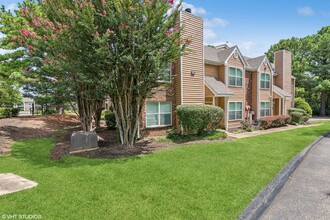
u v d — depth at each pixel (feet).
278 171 17.56
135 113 27.09
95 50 20.92
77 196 12.46
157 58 22.21
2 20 38.68
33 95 38.17
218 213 10.75
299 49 114.62
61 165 19.13
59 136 34.40
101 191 13.19
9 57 40.40
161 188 13.73
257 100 60.90
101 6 22.39
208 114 35.04
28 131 35.42
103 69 23.66
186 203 11.75
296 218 11.25
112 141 32.68
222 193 13.08
